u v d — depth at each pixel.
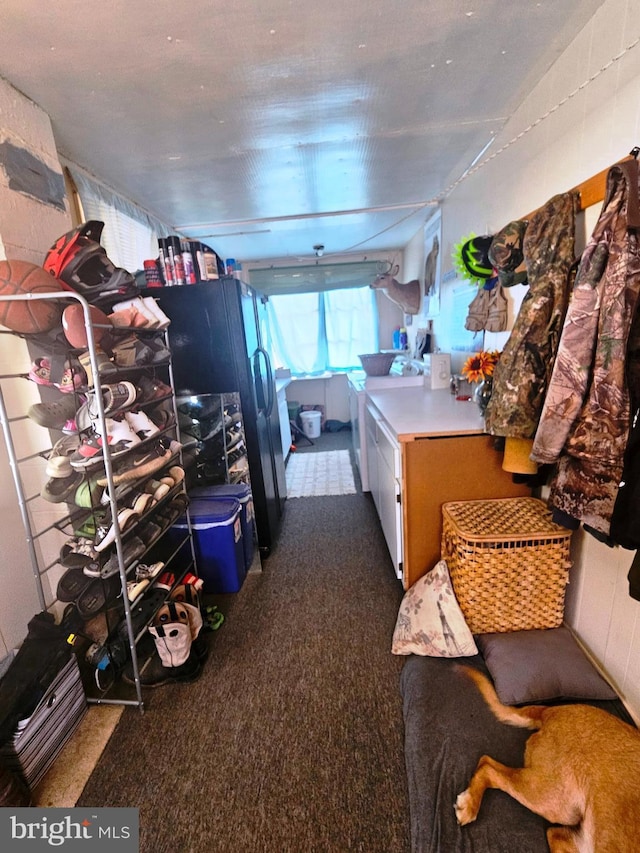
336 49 1.29
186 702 1.38
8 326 1.13
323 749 1.20
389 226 3.52
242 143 1.87
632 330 0.96
